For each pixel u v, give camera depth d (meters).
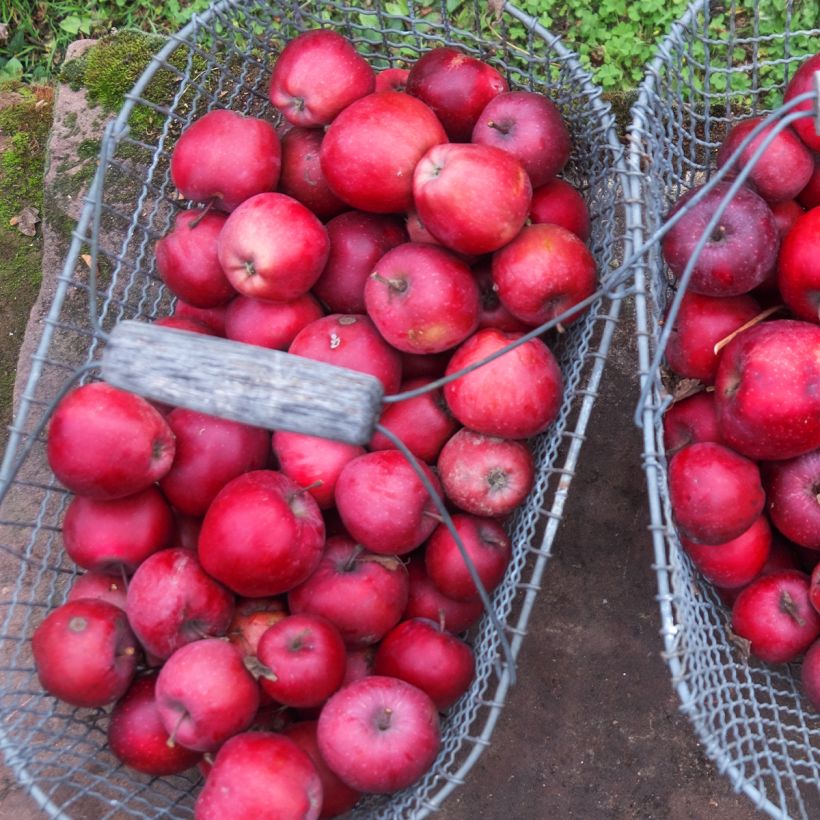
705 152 0.81
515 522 0.76
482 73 0.75
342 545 0.72
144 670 0.71
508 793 0.79
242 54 0.83
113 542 0.71
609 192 0.77
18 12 1.07
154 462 0.69
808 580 0.71
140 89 0.76
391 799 0.70
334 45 0.74
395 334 0.70
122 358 0.60
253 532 0.67
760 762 0.78
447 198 0.68
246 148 0.73
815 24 0.94
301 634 0.67
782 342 0.67
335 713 0.66
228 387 0.58
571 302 0.71
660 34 0.96
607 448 0.86
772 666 0.78
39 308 0.94
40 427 0.67
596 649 0.82
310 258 0.71
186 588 0.68
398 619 0.72
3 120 1.01
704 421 0.73
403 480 0.69
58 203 0.95
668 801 0.79
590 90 0.74
